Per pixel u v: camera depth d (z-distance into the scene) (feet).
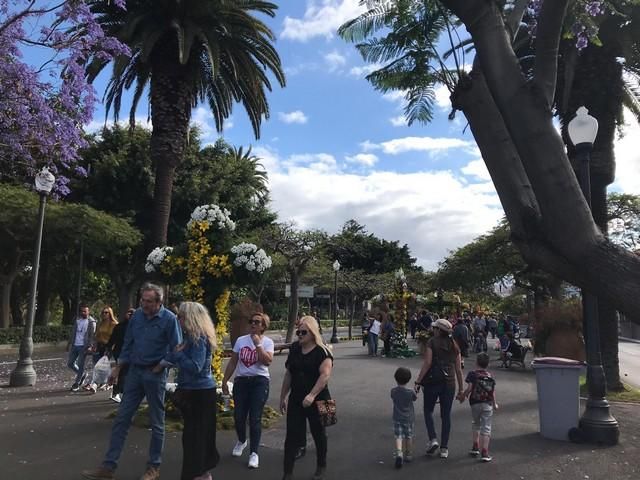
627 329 203.51
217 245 27.50
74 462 18.80
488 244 102.47
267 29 55.21
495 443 23.72
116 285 89.92
